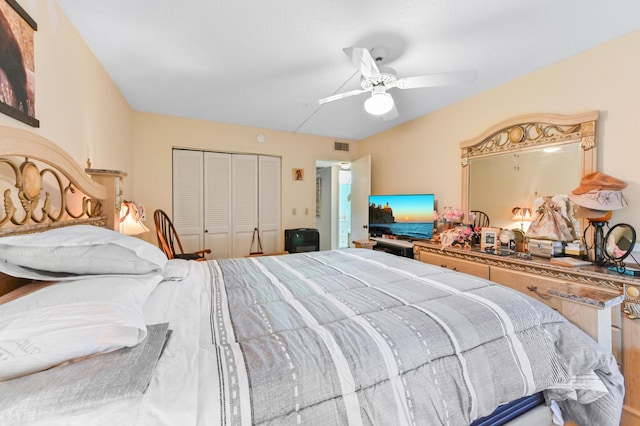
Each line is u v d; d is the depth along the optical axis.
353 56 1.56
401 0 1.46
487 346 0.96
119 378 0.60
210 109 3.13
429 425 0.79
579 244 1.93
